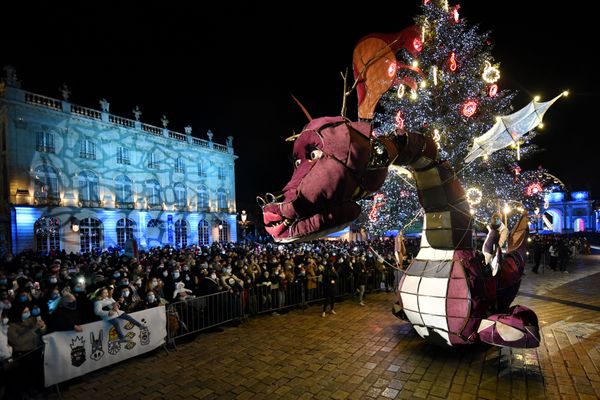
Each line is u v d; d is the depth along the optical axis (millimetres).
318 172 2422
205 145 41906
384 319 8859
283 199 2498
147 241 34469
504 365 5750
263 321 9008
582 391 4848
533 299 10609
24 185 25938
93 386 5492
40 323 5480
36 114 26781
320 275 10969
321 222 2412
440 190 5480
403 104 15547
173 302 7570
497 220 5773
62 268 11016
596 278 14617
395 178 15164
